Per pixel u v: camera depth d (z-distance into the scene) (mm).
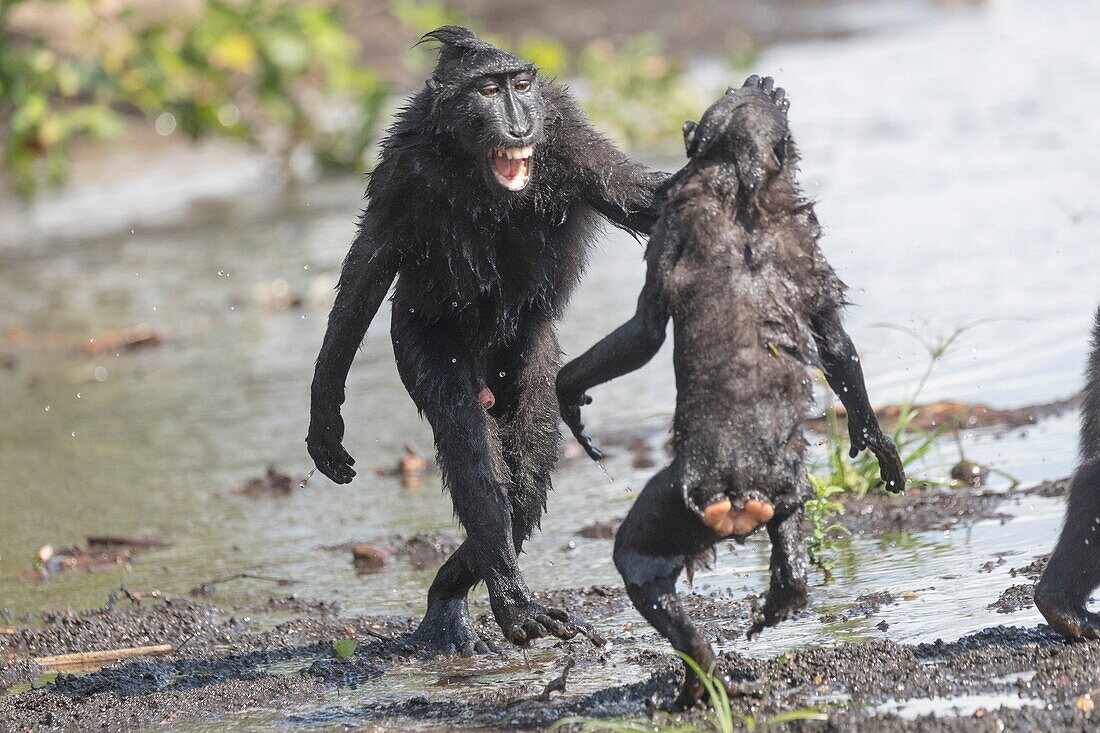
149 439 30609
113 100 53969
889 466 17172
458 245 18484
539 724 15875
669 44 73625
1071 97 54812
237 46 52062
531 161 18188
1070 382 27234
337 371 18875
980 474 23469
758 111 15617
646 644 18406
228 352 36562
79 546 24703
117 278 44188
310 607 21359
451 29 18656
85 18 49344
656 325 15586
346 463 19328
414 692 17531
